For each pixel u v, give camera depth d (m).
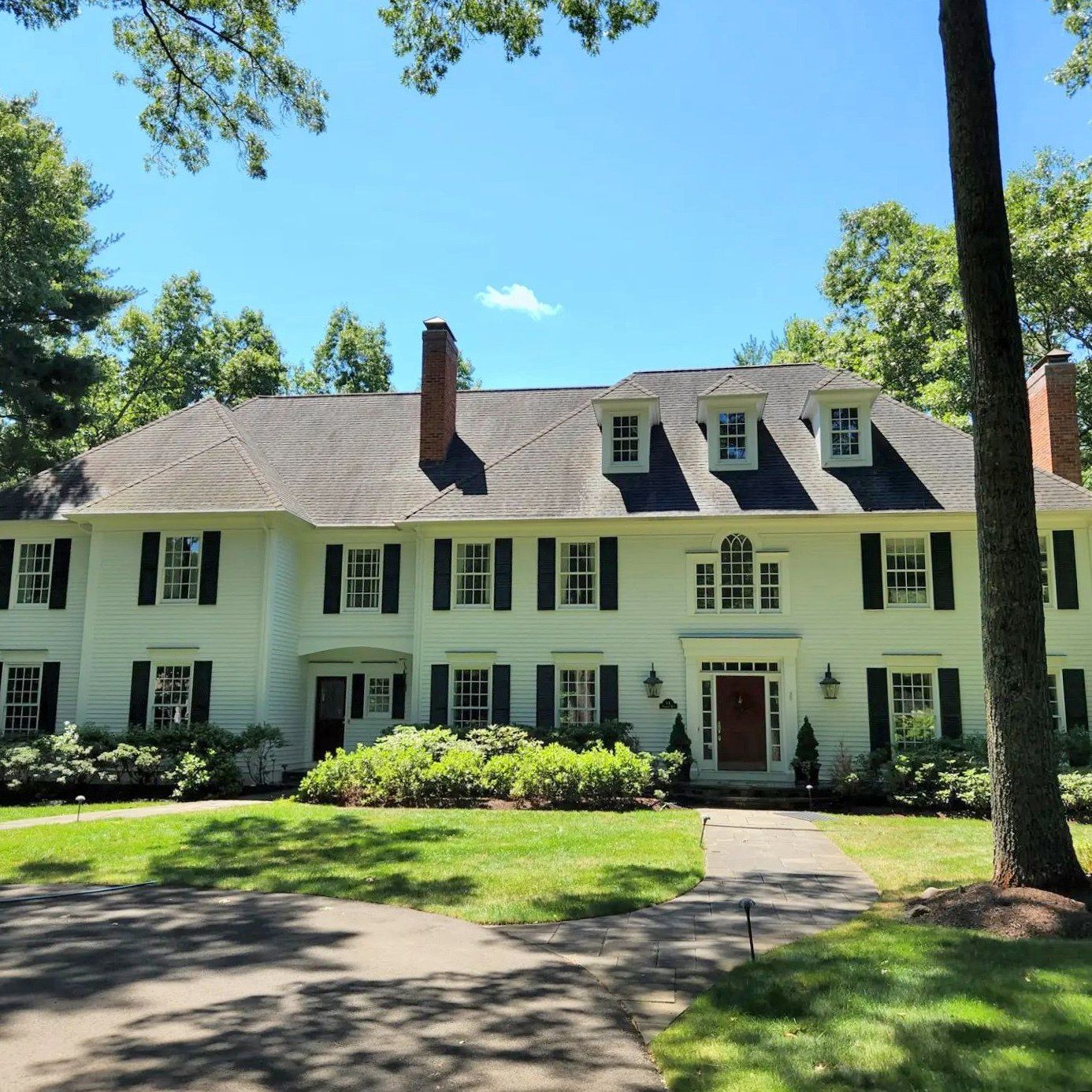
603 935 8.11
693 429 23.03
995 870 8.74
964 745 18.28
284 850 11.99
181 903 9.38
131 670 21.11
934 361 27.97
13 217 25.77
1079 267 25.89
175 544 21.72
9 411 28.55
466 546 21.92
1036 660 8.78
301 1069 5.15
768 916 8.80
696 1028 5.69
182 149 15.41
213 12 14.00
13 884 10.33
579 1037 5.68
